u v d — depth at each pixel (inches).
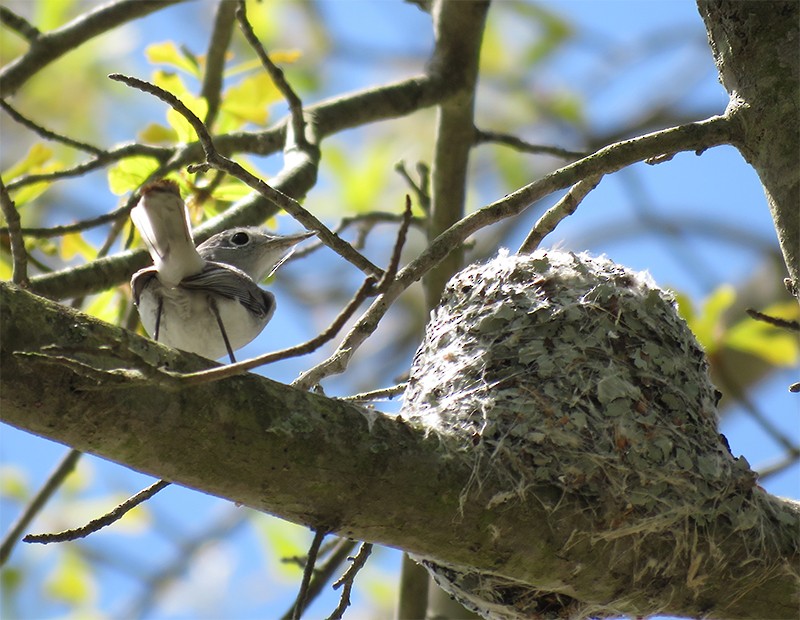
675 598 266.8
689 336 325.4
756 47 286.4
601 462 268.8
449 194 461.1
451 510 243.0
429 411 286.5
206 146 253.9
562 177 275.3
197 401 221.3
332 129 425.1
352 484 233.6
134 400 216.4
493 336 312.7
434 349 323.3
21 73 430.9
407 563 421.1
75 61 594.2
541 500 254.5
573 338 307.6
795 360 424.8
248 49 616.7
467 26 456.4
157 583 565.6
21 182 359.6
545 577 256.8
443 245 267.6
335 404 239.3
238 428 224.4
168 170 374.6
